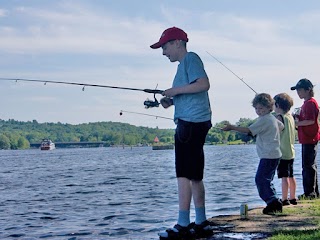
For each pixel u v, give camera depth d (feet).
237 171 69.67
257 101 18.99
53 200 38.14
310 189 23.48
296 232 15.47
